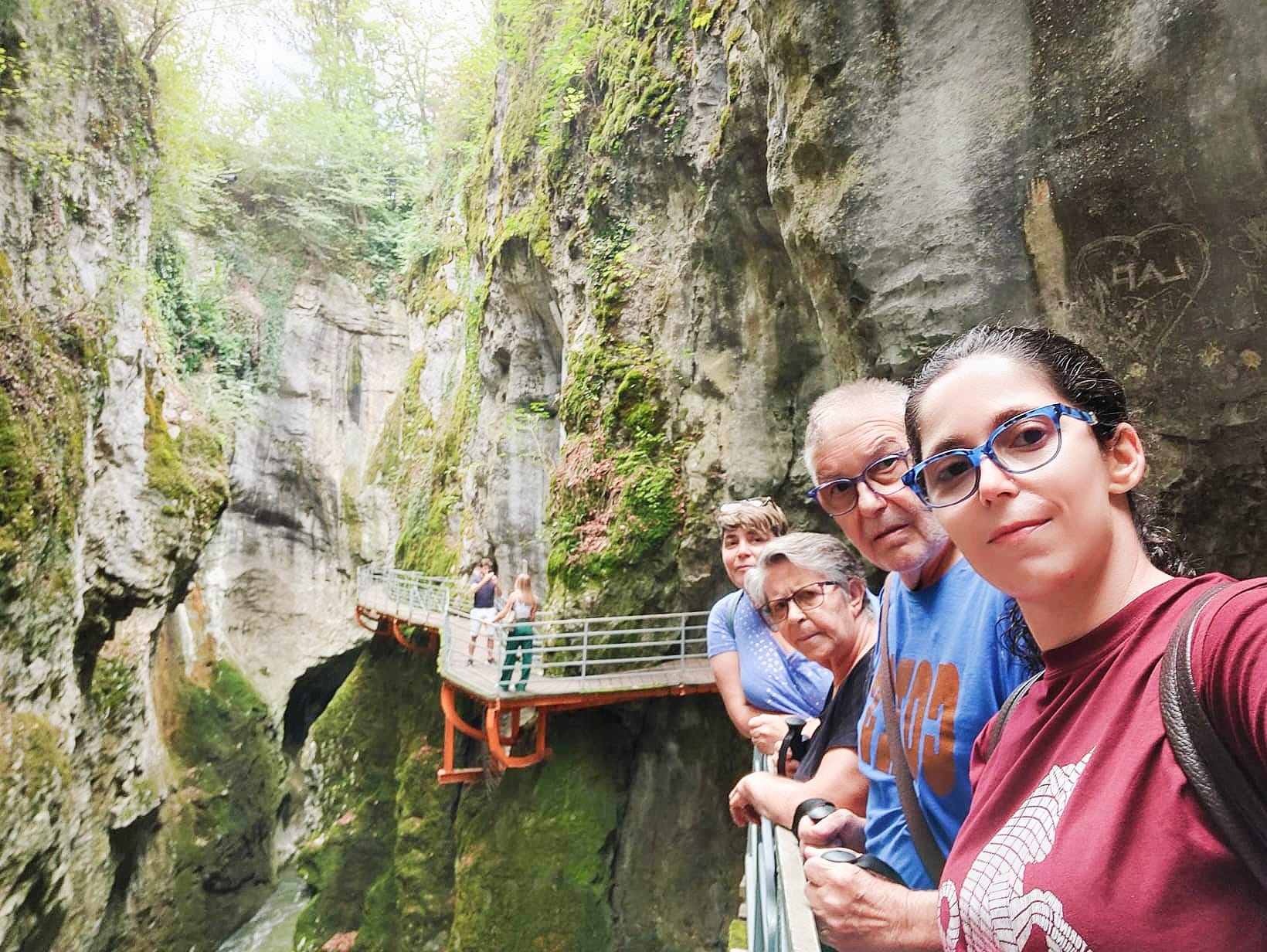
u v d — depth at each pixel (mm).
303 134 22109
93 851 10000
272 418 20844
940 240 4633
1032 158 4125
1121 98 3719
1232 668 664
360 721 16875
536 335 14609
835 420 1724
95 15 11273
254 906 15539
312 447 21391
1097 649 873
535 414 14164
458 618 14469
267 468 20484
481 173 18266
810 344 8797
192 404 15523
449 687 10719
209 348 19734
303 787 18609
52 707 8789
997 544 900
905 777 1455
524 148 14391
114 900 11695
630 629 9516
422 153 24625
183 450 13344
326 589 20969
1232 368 3414
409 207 24625
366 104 24016
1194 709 690
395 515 21078
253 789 16562
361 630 21172
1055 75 4023
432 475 18984
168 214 16234
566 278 12000
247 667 19016
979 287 4438
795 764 2246
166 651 16188
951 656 1423
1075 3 3930
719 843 8828
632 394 10195
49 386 9102
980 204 4410
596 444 10430
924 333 4777
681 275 10062
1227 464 3520
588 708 10047
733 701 2871
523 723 10531
